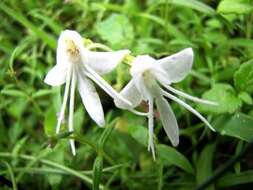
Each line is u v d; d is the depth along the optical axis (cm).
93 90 8
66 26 14
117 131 11
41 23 15
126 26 12
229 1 10
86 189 11
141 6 16
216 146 10
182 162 9
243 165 10
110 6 13
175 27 13
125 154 11
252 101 10
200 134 11
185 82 11
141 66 7
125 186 11
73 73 8
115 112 12
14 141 12
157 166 10
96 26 13
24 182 11
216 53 12
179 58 7
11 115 13
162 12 13
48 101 13
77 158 10
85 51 8
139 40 12
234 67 11
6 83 13
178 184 10
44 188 11
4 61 14
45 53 15
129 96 7
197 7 11
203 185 9
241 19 11
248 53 11
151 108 7
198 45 13
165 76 7
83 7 15
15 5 15
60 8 15
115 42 12
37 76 14
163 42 12
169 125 7
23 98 12
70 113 8
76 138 8
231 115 9
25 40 14
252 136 9
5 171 10
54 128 10
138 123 11
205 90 12
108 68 7
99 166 8
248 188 10
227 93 9
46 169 10
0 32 15
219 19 11
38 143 12
